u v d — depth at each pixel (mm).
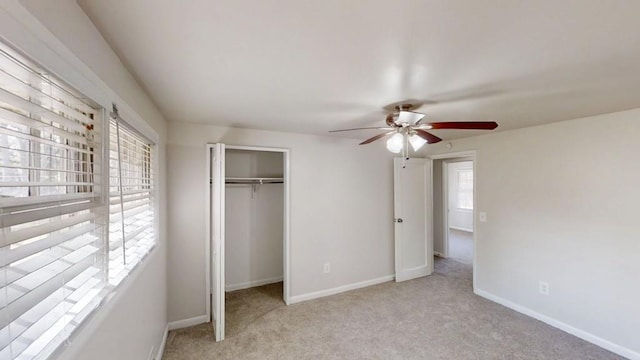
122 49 1313
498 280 3418
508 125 3021
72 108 992
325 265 3686
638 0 962
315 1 973
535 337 2664
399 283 4098
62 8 859
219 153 2537
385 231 4172
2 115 637
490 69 1567
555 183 2887
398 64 1509
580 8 1012
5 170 784
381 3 984
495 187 3463
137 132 1732
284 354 2402
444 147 4203
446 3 984
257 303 3432
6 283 622
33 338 729
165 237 2672
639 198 2334
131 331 1507
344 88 1875
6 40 617
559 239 2852
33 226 769
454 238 7293
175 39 1233
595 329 2574
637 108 2336
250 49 1339
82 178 1094
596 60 1444
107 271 1166
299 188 3523
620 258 2436
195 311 2916
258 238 4055
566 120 2785
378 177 4109
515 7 1007
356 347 2506
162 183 2545
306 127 3139
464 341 2598
